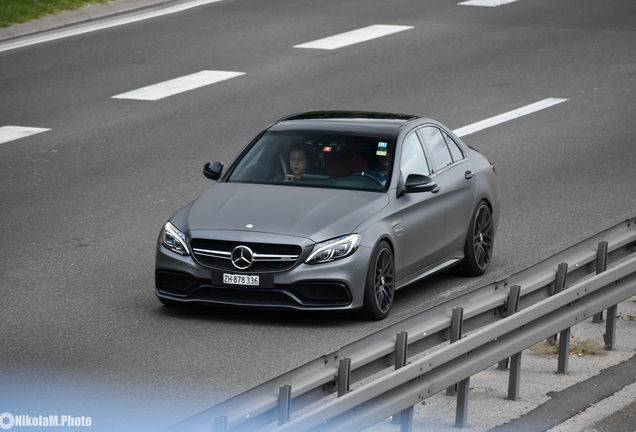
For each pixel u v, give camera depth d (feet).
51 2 239.30
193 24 237.45
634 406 61.26
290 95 179.42
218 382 64.69
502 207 121.19
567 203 122.11
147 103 174.60
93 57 206.59
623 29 233.76
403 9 257.55
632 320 81.56
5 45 213.87
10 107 171.32
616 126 162.30
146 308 82.28
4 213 116.16
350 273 77.46
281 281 76.69
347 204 81.35
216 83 188.03
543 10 255.91
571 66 202.08
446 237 90.63
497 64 203.51
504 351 59.52
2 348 71.26
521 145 152.05
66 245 103.65
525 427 57.26
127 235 107.86
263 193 83.97
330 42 221.87
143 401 60.90
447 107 172.65
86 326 76.89
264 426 48.21
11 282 90.02
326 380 51.83
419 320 59.67
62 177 132.87
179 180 131.54
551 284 73.46
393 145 87.86
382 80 190.60
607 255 81.76
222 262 78.02
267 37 225.97
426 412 60.03
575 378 66.74
